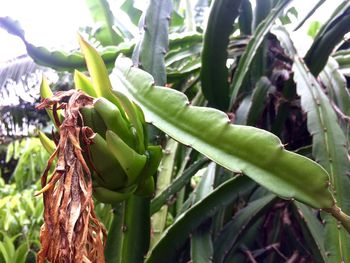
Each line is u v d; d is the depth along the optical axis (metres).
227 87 0.60
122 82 0.41
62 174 0.28
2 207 1.12
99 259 0.28
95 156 0.32
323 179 0.31
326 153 0.44
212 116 0.35
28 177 1.38
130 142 0.34
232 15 0.54
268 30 0.60
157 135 0.45
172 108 0.37
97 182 0.34
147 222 0.44
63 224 0.26
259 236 0.61
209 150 0.34
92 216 0.28
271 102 0.66
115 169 0.33
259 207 0.53
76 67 0.58
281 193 0.32
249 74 0.66
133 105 0.35
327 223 0.40
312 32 0.98
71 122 0.29
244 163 0.33
